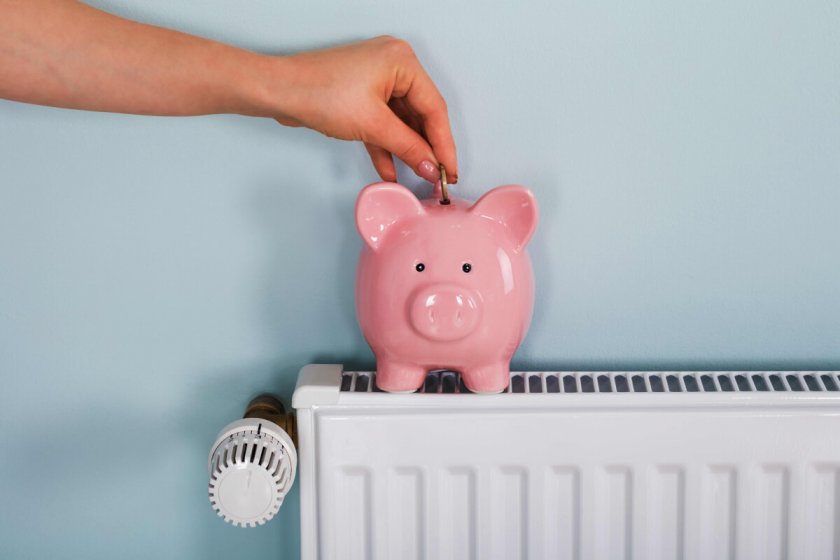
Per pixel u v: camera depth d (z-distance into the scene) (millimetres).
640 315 899
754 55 829
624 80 834
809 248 880
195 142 854
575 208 868
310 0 817
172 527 971
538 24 820
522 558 862
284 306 901
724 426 833
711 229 875
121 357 914
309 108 759
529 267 802
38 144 851
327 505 847
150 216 873
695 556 859
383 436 831
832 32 823
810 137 850
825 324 900
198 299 898
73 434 936
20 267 884
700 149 853
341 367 875
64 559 973
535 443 834
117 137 852
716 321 900
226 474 793
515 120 844
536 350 912
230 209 873
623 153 853
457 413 828
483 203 767
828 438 834
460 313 742
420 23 821
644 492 848
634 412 830
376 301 772
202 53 750
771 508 854
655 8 818
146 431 938
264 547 974
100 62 733
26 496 953
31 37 721
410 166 801
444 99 833
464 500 854
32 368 914
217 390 926
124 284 892
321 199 870
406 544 860
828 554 860
